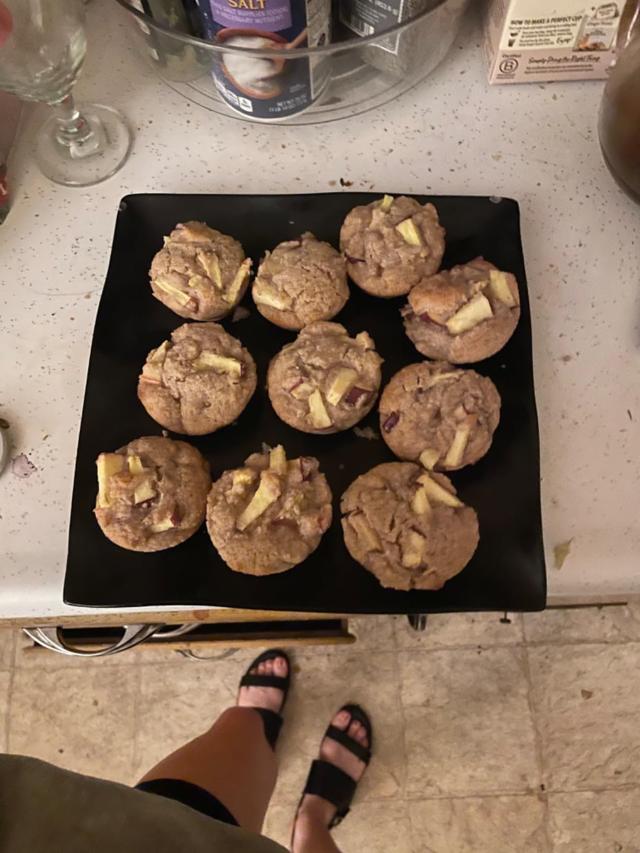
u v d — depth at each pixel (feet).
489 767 4.11
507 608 2.02
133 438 2.23
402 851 4.03
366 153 2.55
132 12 2.21
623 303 2.34
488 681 4.21
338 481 2.20
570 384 2.25
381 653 4.26
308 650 4.27
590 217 2.44
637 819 4.02
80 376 2.32
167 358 2.23
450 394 2.15
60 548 2.14
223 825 2.16
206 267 2.29
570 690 4.19
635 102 2.06
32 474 2.21
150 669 4.28
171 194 2.44
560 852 4.00
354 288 2.38
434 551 2.02
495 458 2.15
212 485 2.18
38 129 2.59
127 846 1.85
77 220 2.49
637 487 2.13
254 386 2.25
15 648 4.29
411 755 4.13
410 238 2.28
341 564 2.09
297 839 3.87
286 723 4.22
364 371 2.21
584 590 2.10
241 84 2.34
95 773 4.15
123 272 2.38
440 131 2.56
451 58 2.62
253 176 2.54
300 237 2.39
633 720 4.14
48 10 2.13
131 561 2.09
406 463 2.15
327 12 2.19
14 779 1.87
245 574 2.07
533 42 2.39
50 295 2.41
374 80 2.57
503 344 2.22
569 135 2.54
